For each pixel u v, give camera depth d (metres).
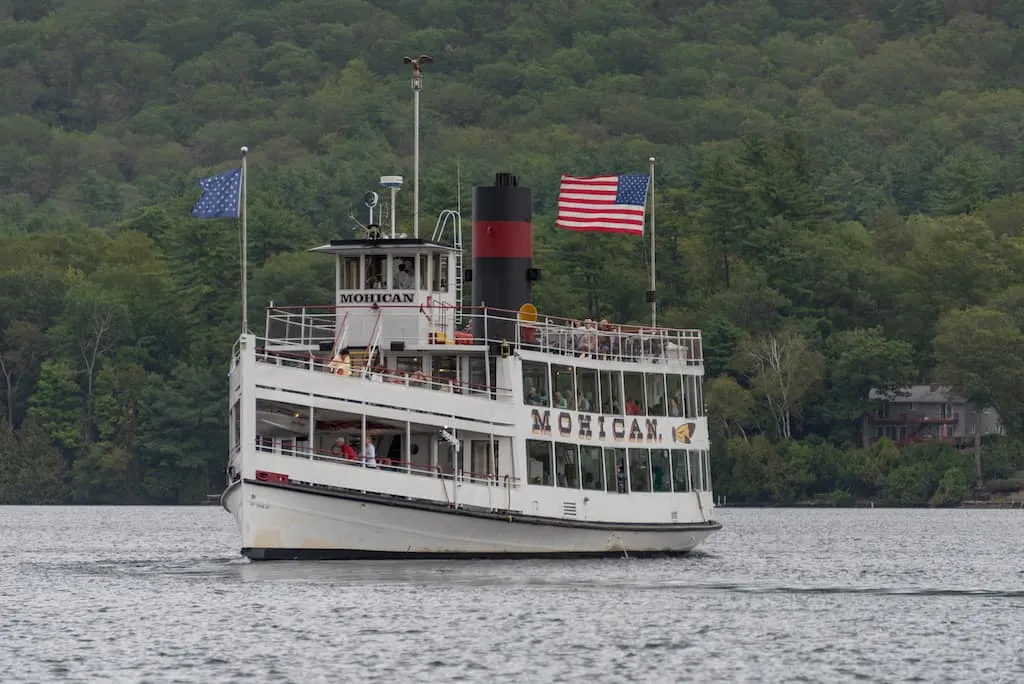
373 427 175.50
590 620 148.88
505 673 126.19
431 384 178.50
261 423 169.75
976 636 143.88
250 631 141.62
